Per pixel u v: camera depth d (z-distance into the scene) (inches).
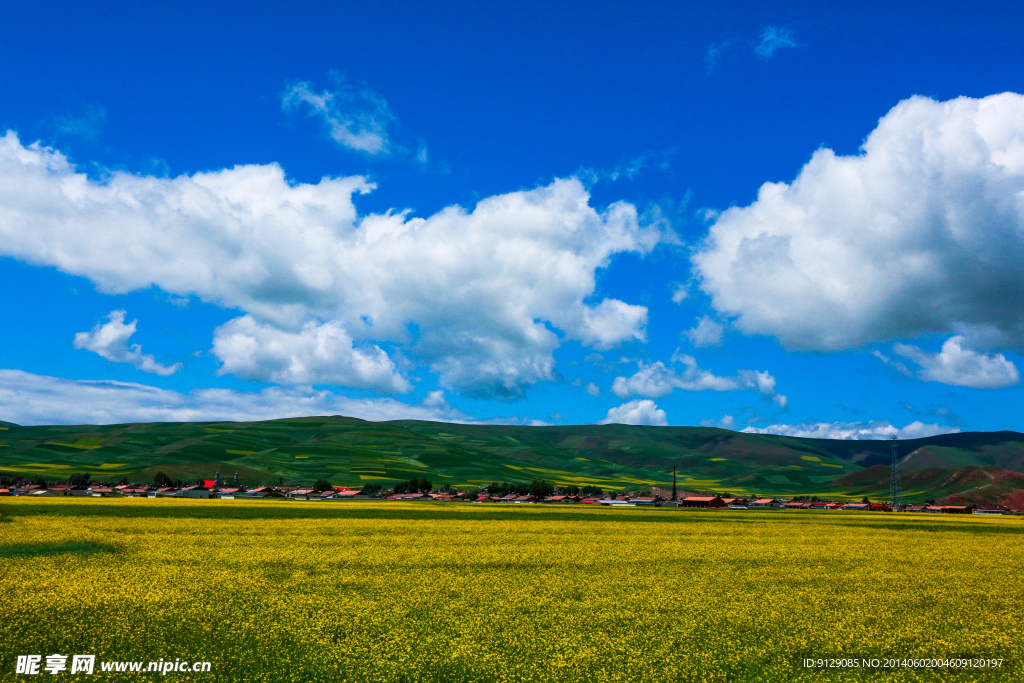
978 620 1018.1
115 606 1014.4
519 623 960.9
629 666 781.9
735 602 1114.1
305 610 1011.9
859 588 1266.0
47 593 1091.3
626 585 1261.1
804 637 914.1
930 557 1727.4
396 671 753.6
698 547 1872.5
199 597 1088.2
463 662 784.3
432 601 1093.8
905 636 920.9
